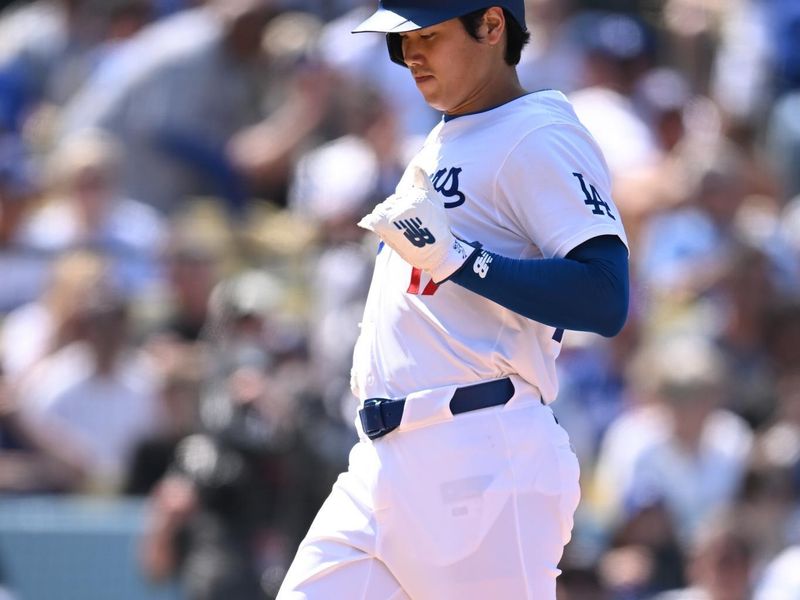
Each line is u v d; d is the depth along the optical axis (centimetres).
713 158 2988
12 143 3294
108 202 2739
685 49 3756
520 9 1163
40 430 2438
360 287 2494
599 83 3166
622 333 2606
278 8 3391
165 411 2431
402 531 1145
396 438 1152
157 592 2200
